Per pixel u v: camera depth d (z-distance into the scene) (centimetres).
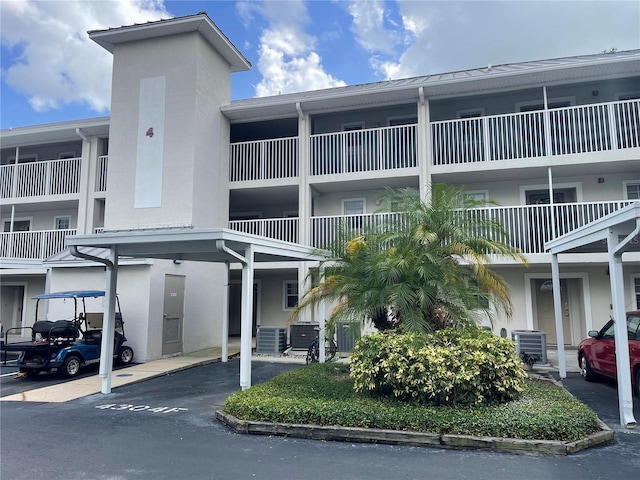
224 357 1198
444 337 673
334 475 446
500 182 1366
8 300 1750
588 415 565
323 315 1116
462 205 798
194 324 1352
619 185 1281
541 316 1375
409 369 614
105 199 1462
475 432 536
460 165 1266
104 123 1498
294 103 1384
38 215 1775
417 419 555
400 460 488
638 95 1279
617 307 630
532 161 1211
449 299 702
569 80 1211
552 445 508
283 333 1330
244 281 802
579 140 1277
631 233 587
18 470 465
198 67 1346
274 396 667
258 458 497
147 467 472
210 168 1397
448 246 744
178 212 1296
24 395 826
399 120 1463
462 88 1266
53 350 986
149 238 779
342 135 1395
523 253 1153
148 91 1371
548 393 683
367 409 584
